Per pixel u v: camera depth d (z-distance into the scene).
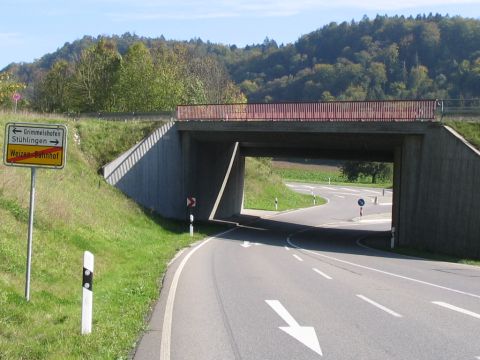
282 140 36.59
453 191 26.22
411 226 29.36
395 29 167.62
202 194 41.03
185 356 7.43
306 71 159.38
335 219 50.19
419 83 141.25
